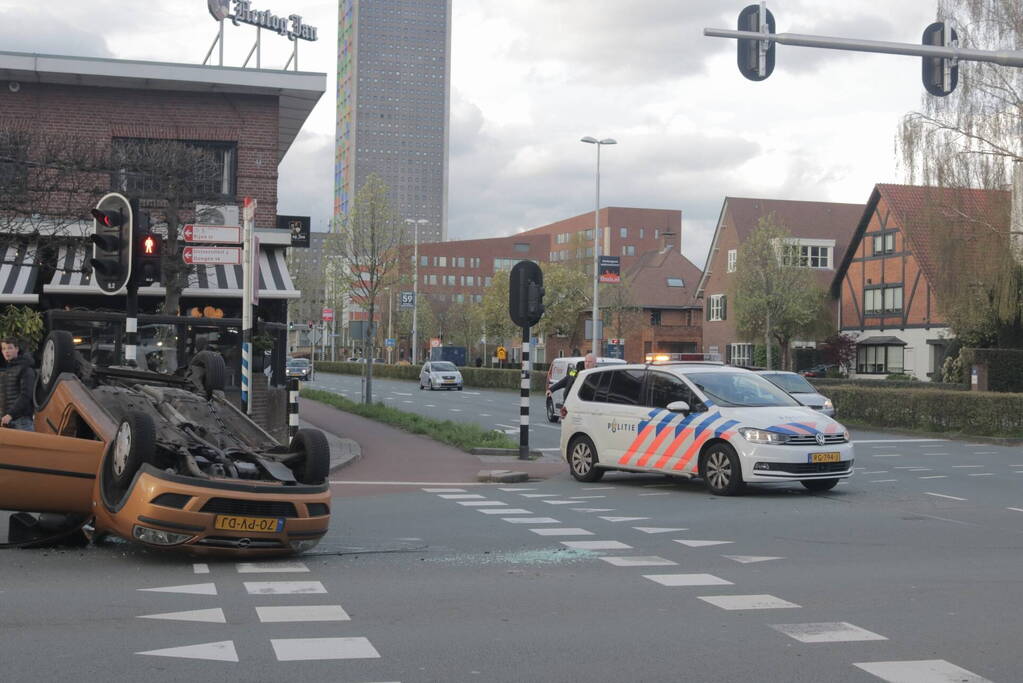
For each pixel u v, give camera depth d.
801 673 5.53
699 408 14.81
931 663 5.74
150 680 5.23
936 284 38.22
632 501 13.66
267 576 8.14
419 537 10.38
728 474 14.21
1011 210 36.28
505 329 81.81
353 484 15.56
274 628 6.39
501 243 150.00
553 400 31.36
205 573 8.21
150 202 21.62
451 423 25.61
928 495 14.45
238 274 23.41
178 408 10.21
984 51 14.90
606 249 132.25
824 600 7.40
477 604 7.19
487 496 14.19
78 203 22.52
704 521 11.69
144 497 8.23
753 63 14.40
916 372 55.53
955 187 36.59
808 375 59.22
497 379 58.31
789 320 55.41
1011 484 16.14
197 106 25.50
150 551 9.15
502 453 20.33
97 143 24.50
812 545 9.96
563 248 144.75
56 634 6.14
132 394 10.18
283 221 26.03
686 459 14.75
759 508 12.91
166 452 8.98
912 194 58.31
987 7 35.59
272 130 25.86
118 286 13.23
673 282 85.12
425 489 15.05
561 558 9.16
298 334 103.62
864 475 17.50
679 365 15.73
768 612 7.00
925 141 37.12
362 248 39.44
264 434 10.30
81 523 9.13
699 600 7.38
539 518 11.88
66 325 20.59
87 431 9.54
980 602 7.36
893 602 7.34
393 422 27.75
